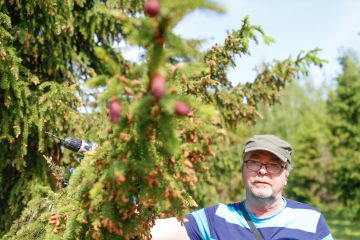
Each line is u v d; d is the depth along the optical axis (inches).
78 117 170.7
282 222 117.8
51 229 93.0
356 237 793.6
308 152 1210.6
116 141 79.4
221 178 254.1
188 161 78.8
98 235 82.7
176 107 67.3
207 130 80.4
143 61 72.8
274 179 115.3
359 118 896.3
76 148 115.3
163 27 66.6
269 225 117.3
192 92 128.2
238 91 207.9
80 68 195.2
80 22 186.5
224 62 175.2
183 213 81.7
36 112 159.2
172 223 121.0
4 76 147.9
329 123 954.1
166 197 76.9
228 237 118.8
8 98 149.9
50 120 161.8
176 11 65.2
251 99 209.0
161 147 78.9
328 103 976.9
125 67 192.4
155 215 91.7
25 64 187.8
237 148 263.3
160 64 68.2
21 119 160.9
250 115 209.6
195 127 79.7
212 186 234.4
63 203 97.4
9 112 162.7
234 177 266.7
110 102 71.8
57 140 169.3
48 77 192.4
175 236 120.5
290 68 211.0
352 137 894.4
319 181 1183.6
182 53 70.8
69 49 188.4
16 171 186.1
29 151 180.1
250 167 116.9
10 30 164.9
